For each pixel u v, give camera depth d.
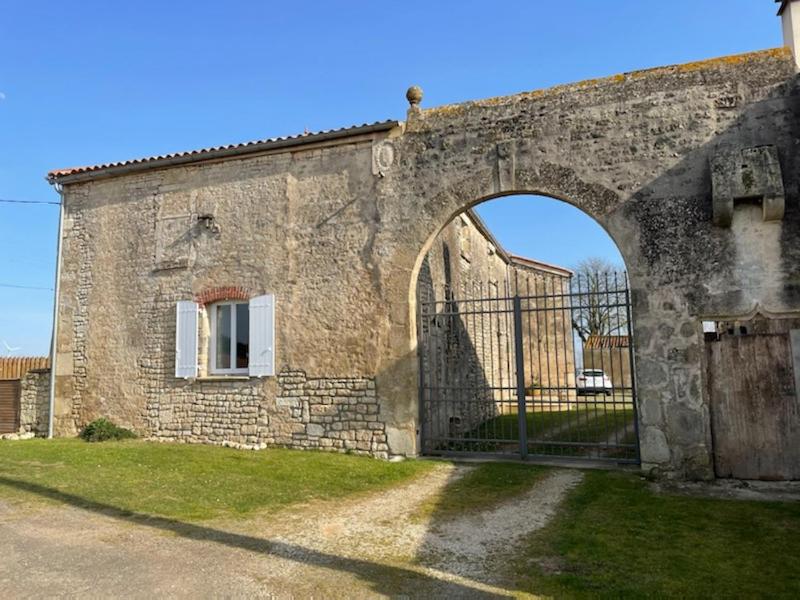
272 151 9.48
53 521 5.09
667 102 7.35
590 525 5.03
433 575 3.93
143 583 3.73
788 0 8.30
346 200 8.92
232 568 4.01
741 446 6.74
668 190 7.20
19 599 3.47
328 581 3.81
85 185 11.10
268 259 9.35
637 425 7.23
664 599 3.49
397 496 6.12
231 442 9.24
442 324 11.05
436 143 8.42
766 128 6.91
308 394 8.84
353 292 8.71
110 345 10.48
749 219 6.84
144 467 7.45
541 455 7.88
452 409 10.98
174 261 10.09
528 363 18.59
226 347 9.81
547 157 7.78
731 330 7.21
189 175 10.17
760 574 3.88
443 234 11.91
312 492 6.27
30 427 11.10
